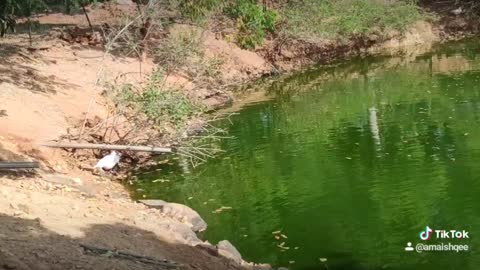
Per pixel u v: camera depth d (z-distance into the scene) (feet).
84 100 41.50
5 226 19.06
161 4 56.80
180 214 26.78
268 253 24.08
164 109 37.09
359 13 81.87
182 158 37.17
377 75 66.90
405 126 43.06
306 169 34.73
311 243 24.89
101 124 36.96
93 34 55.77
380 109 49.49
